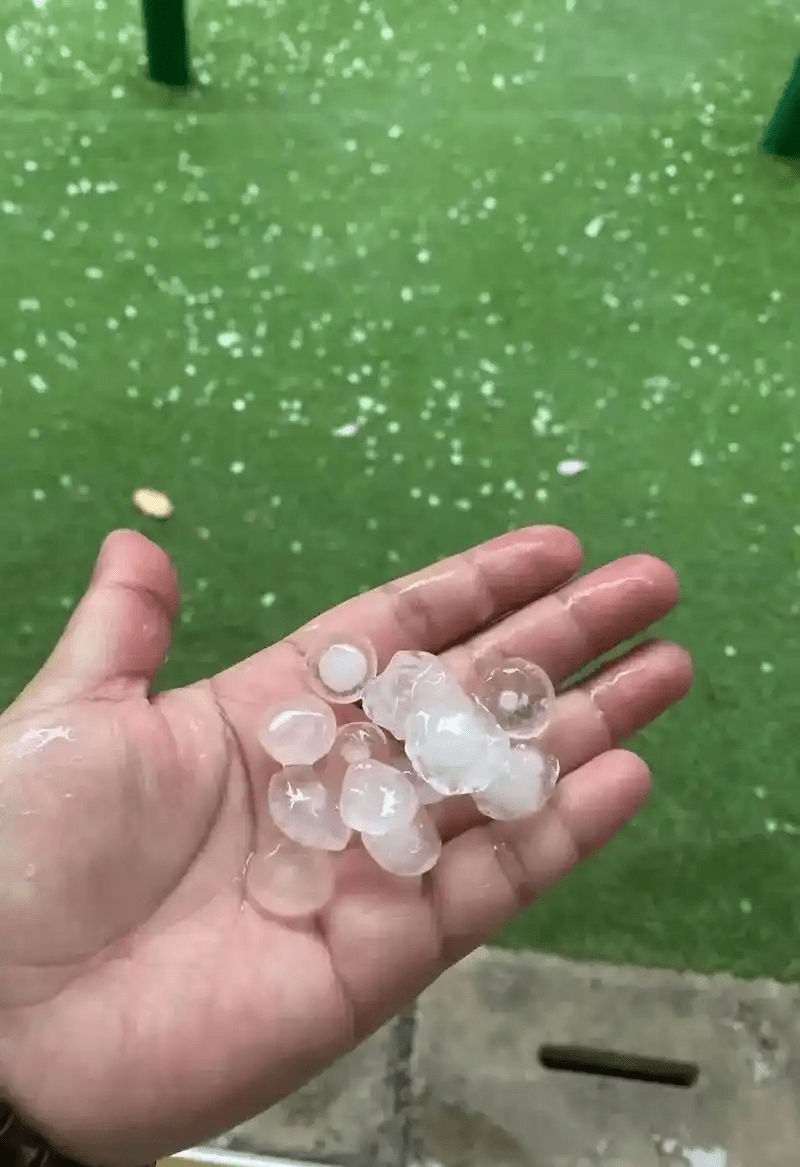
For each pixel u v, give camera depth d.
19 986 0.16
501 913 0.19
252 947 0.17
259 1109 0.18
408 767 0.21
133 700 0.18
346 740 0.20
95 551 0.30
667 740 0.28
